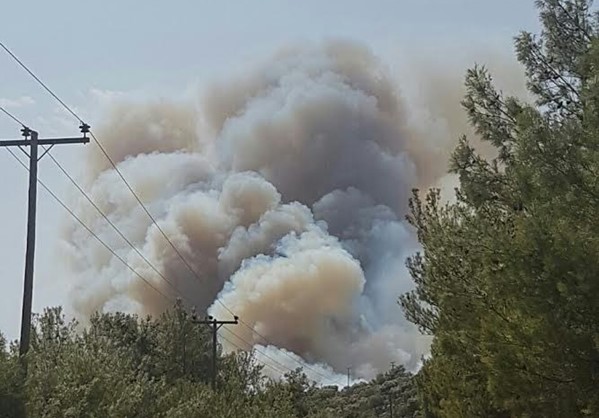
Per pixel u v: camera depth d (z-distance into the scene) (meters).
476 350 14.73
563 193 12.10
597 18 14.24
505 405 12.58
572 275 11.09
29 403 20.47
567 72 14.18
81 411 22.72
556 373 11.66
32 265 21.11
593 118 12.34
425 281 17.05
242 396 45.22
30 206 21.27
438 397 20.97
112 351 33.88
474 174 14.66
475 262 13.64
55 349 27.98
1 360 19.97
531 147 12.56
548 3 14.38
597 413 11.41
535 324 11.66
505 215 14.30
